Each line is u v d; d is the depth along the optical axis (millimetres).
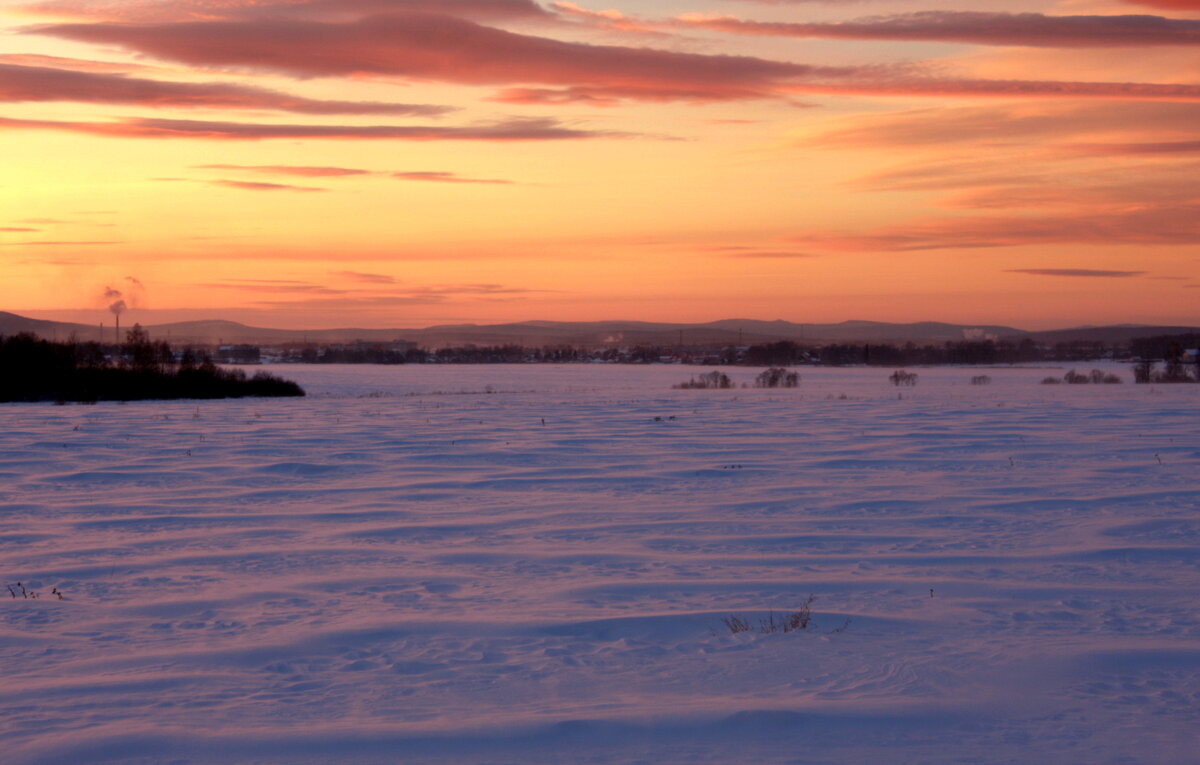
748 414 39656
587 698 6594
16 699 6547
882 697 6559
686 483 18672
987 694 6625
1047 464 21406
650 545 12477
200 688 6797
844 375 115312
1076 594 9680
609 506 15820
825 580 10312
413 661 7441
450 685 6875
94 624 8578
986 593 9734
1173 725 6055
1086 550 11961
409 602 9406
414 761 5512
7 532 13352
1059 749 5648
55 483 18688
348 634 8148
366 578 10477
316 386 79312
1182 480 18562
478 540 12875
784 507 15641
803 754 5574
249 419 37594
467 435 29672
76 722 6109
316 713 6289
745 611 8930
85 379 58625
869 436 28750
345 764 5473
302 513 15070
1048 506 15516
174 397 58156
